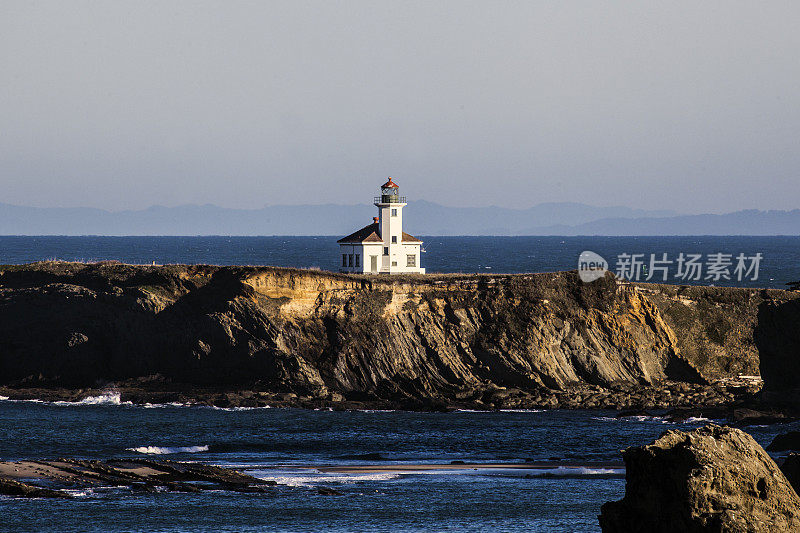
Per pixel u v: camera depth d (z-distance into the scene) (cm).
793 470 11219
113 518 16788
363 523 16850
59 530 15988
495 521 17125
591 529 16650
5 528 16038
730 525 8106
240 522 16738
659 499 8612
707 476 8362
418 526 16725
